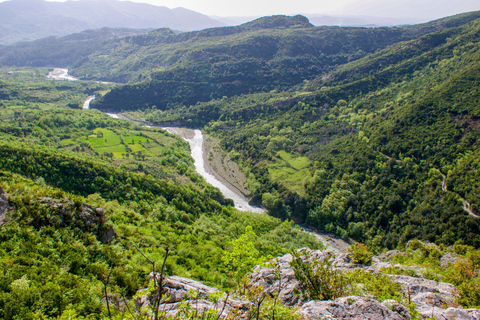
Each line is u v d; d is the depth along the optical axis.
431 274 23.05
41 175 65.75
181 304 13.02
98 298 23.58
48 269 25.23
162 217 61.66
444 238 58.88
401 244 65.69
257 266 24.27
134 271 30.66
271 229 78.19
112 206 53.56
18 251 26.28
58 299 21.45
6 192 32.47
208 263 41.16
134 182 74.31
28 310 19.56
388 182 84.75
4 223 29.08
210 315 12.45
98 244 33.31
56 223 32.16
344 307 12.84
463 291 16.36
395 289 17.31
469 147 79.62
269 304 12.88
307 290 16.56
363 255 26.45
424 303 15.13
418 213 69.62
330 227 82.12
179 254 41.62
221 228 68.31
